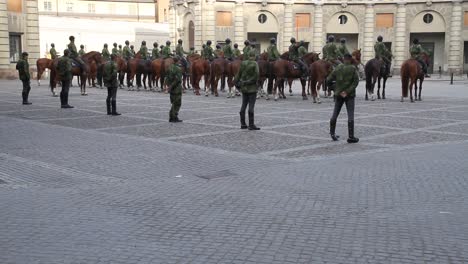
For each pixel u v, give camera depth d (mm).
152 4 88188
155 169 10609
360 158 11586
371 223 7184
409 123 17234
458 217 7418
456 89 35656
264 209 7859
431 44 59750
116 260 5941
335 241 6512
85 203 8211
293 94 30156
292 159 11516
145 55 32688
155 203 8211
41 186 9289
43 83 38688
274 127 16375
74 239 6625
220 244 6434
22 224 7195
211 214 7641
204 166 10875
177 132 15367
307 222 7246
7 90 31078
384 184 9281
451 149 12555
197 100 25844
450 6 57250
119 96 28094
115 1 86375
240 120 17281
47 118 18453
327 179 9664
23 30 43219
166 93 30391
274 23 59656
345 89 13523
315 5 59594
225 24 58562
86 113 20031
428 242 6457
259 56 27359
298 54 26141
